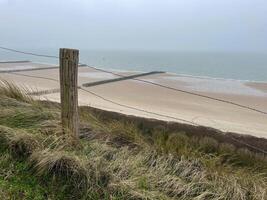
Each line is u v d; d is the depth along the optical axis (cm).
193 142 540
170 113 1534
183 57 9625
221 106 1758
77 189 361
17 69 3309
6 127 441
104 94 2003
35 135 425
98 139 462
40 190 359
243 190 381
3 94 584
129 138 484
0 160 399
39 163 382
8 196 345
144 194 344
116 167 387
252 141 625
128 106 1614
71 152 404
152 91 2169
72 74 414
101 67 4772
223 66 5447
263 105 1839
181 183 372
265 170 480
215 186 378
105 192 352
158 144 472
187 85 2570
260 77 3494
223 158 504
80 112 552
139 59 7925
